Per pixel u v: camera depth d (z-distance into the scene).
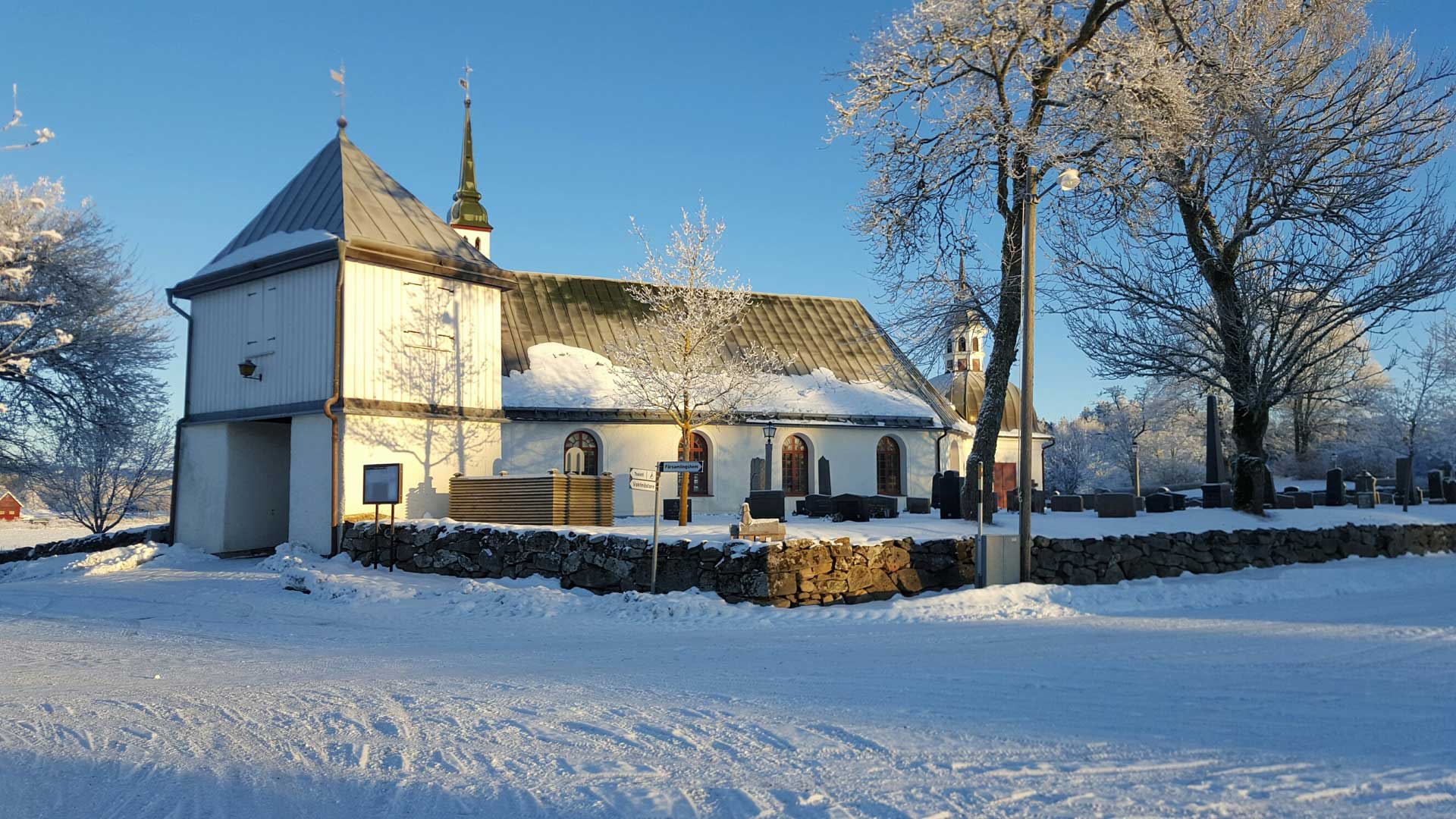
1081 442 73.56
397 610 16.22
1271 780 5.62
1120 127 21.30
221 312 25.70
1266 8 24.19
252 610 16.33
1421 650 10.81
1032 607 15.77
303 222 24.66
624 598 16.14
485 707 8.05
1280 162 23.14
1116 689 8.59
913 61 21.98
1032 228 17.81
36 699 8.83
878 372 35.53
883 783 5.67
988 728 7.09
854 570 17.16
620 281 35.31
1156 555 20.14
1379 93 24.17
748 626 14.51
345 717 7.72
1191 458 62.91
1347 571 20.11
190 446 26.20
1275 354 23.50
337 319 22.53
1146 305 24.58
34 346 29.17
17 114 8.91
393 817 5.23
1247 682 8.91
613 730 7.14
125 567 22.50
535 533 18.58
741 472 31.28
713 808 5.28
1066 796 5.35
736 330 34.97
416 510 23.77
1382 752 6.27
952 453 36.75
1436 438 50.31
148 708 8.25
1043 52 21.64
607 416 29.28
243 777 6.09
